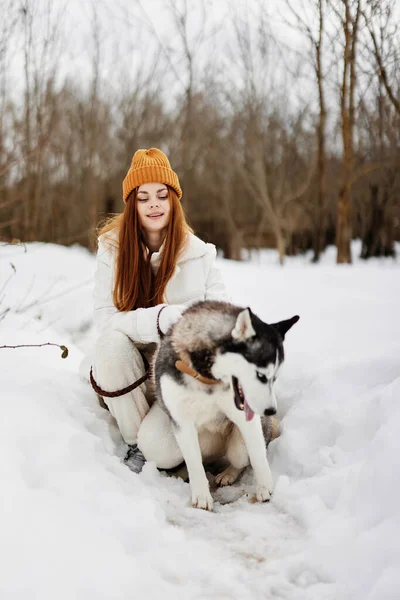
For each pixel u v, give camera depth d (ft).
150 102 48.52
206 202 60.03
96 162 49.29
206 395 7.59
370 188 51.31
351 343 12.10
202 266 9.82
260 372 6.99
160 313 8.36
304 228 57.98
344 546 5.81
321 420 8.63
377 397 8.22
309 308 16.80
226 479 8.43
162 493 7.68
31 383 9.22
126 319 8.66
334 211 62.18
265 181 48.52
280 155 52.70
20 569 5.10
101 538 5.83
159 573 5.62
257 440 7.66
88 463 7.39
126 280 9.25
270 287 21.77
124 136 48.83
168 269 9.30
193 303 8.25
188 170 52.90
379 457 6.58
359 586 5.21
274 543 6.36
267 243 64.39
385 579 4.96
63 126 47.44
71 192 50.62
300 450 8.29
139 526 6.23
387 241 53.62
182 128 50.85
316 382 9.81
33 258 24.67
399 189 50.44
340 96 35.73
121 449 8.95
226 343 7.17
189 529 6.81
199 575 5.65
